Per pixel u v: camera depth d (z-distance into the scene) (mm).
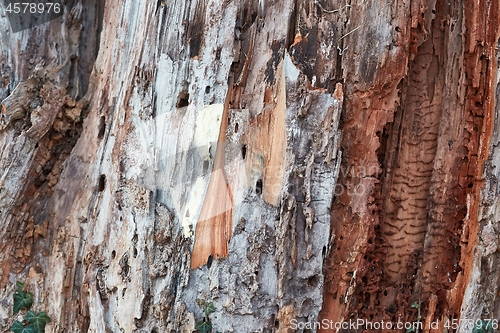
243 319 2320
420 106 2670
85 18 3143
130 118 2533
